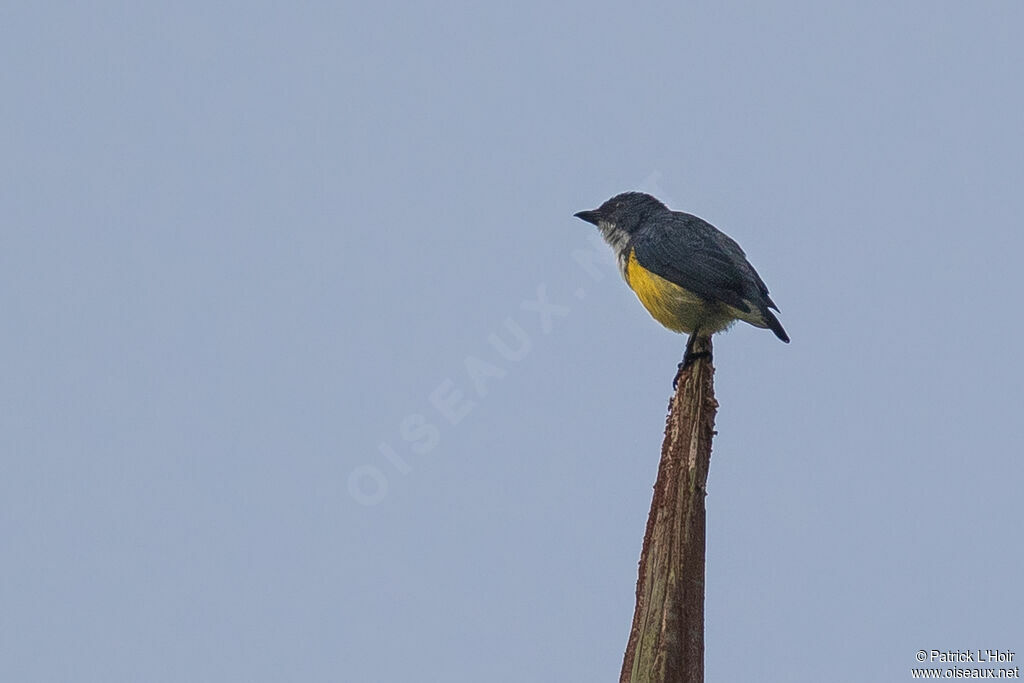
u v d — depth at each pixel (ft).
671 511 36.55
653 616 35.35
